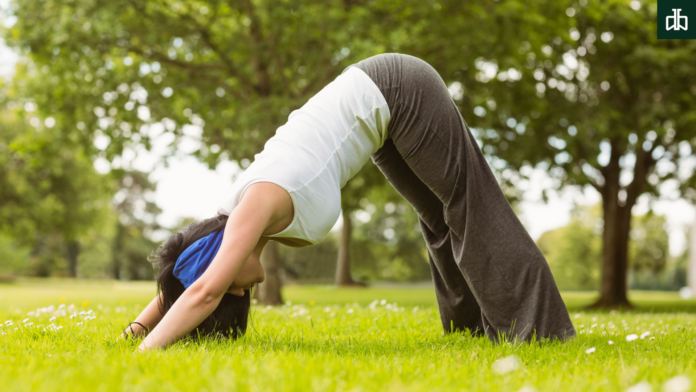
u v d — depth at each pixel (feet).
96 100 37.06
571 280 158.40
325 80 35.83
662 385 5.87
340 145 9.95
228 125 35.37
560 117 43.62
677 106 44.01
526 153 43.06
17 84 40.65
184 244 9.09
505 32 35.55
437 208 11.53
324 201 9.61
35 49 34.01
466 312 11.84
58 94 38.58
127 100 36.96
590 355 8.47
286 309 21.91
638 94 48.32
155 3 35.94
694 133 47.16
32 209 77.92
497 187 10.82
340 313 18.51
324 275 133.69
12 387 5.58
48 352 8.22
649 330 14.10
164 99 37.50
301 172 9.30
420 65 10.92
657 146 49.60
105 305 26.03
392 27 33.99
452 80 39.27
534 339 9.72
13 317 15.64
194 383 5.81
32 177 80.02
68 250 159.84
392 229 145.69
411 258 141.18
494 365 7.12
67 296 51.16
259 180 9.09
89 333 11.05
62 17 32.81
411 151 10.61
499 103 40.09
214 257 8.94
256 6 33.37
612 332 13.58
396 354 8.71
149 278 166.09
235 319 9.45
